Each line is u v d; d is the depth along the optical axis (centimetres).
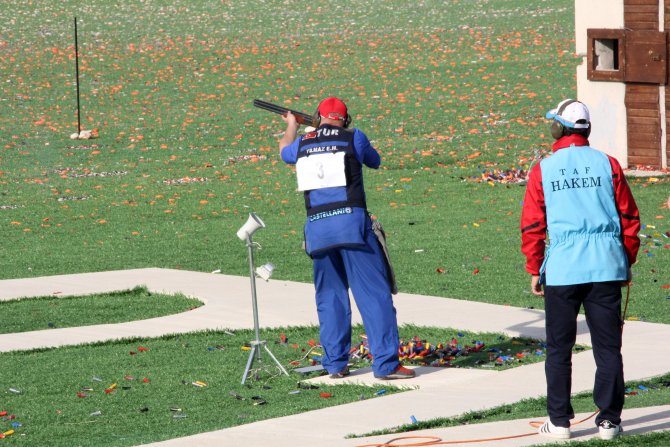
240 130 10381
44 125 10944
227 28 16400
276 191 7556
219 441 2436
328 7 17725
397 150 8862
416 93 11725
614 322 2284
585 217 2291
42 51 14988
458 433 2384
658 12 7156
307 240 3111
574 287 2275
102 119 11206
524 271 4716
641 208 6128
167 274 5006
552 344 2311
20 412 2919
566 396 2300
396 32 15600
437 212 6444
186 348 3641
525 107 10606
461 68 12950
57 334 3897
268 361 3384
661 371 2942
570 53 13312
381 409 2672
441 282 4562
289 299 4325
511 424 2442
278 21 16812
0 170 8781
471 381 2955
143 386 3158
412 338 3550
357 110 11012
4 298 4578
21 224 6669
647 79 7250
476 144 8981
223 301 4328
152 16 17338
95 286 4766
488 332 3612
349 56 14162
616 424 2286
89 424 2786
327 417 2620
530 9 16550
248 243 3216
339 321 3141
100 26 16638
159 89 12762
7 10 17612
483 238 5572
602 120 7538
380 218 6334
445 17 16462
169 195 7525
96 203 7325
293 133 3158
